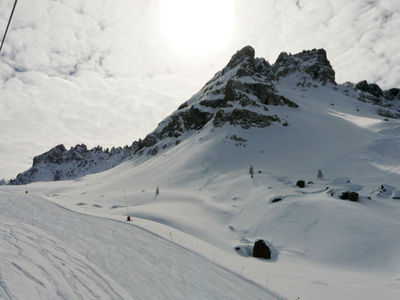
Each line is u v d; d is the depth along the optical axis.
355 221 24.09
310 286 13.35
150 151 138.25
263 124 92.38
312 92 175.25
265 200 36.69
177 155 95.62
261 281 12.60
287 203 32.12
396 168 52.41
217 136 91.69
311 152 73.19
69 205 29.19
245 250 22.92
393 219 24.77
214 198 49.47
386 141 69.38
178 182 69.00
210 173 71.25
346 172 55.91
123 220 21.77
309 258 21.39
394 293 12.71
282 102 112.62
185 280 10.88
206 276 11.66
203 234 26.72
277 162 70.44
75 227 17.97
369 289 13.39
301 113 107.94
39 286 8.78
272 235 26.86
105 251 13.30
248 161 74.06
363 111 143.25
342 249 21.06
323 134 84.50
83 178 159.62
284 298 10.81
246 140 85.31
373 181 47.84
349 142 75.25
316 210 28.19
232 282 11.48
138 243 15.17
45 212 22.94
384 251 19.27
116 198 55.59
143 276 10.71
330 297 11.88
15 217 20.22
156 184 71.75
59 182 153.00
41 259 11.22
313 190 37.25
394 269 16.92
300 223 26.97
